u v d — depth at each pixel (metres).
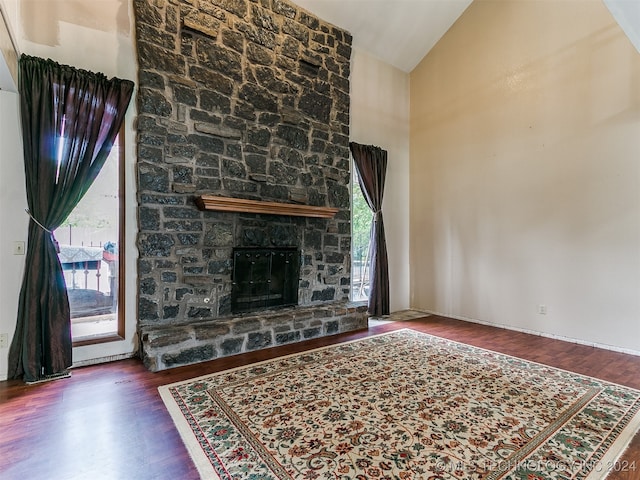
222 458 1.75
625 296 3.44
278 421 2.10
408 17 4.71
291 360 3.17
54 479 1.60
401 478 1.60
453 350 3.48
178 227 3.31
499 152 4.48
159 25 3.23
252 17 3.83
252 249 3.78
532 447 1.84
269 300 3.92
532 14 4.14
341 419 2.12
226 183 3.61
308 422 2.09
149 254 3.16
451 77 5.06
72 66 2.95
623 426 2.05
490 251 4.58
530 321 4.16
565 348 3.56
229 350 3.31
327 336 4.00
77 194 2.90
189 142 3.38
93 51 3.05
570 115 3.82
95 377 2.77
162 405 2.30
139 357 3.21
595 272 3.64
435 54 5.28
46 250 2.74
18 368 2.71
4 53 2.28
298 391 2.52
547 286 4.01
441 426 2.04
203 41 3.48
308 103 4.29
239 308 3.68
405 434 1.96
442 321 4.80
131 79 3.22
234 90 3.69
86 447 1.84
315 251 4.34
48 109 2.77
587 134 3.69
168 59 3.27
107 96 3.02
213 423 2.08
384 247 5.06
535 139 4.12
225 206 3.39
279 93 4.04
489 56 4.58
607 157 3.55
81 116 2.90
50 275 2.75
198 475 1.63
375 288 4.96
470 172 4.82
